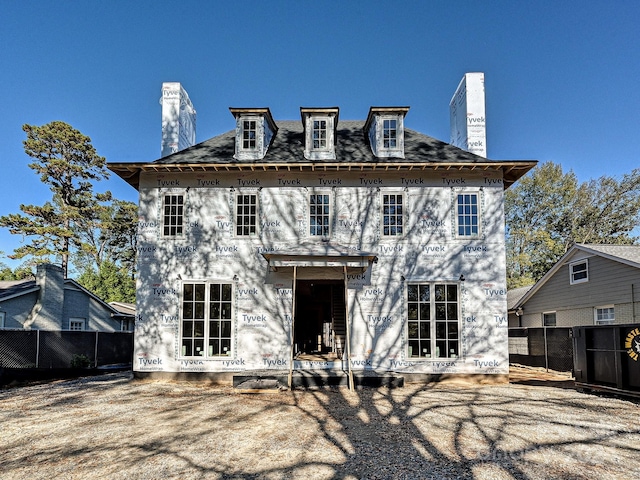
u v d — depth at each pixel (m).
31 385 14.20
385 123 14.56
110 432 7.96
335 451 6.80
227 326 13.61
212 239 13.94
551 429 8.00
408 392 11.71
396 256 13.73
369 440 7.34
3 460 6.58
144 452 6.84
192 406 10.08
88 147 39.56
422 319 13.50
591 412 9.40
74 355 17.55
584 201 42.59
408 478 5.74
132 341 21.72
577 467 6.11
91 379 15.41
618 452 6.74
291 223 13.98
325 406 9.98
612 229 41.03
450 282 13.60
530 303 23.97
